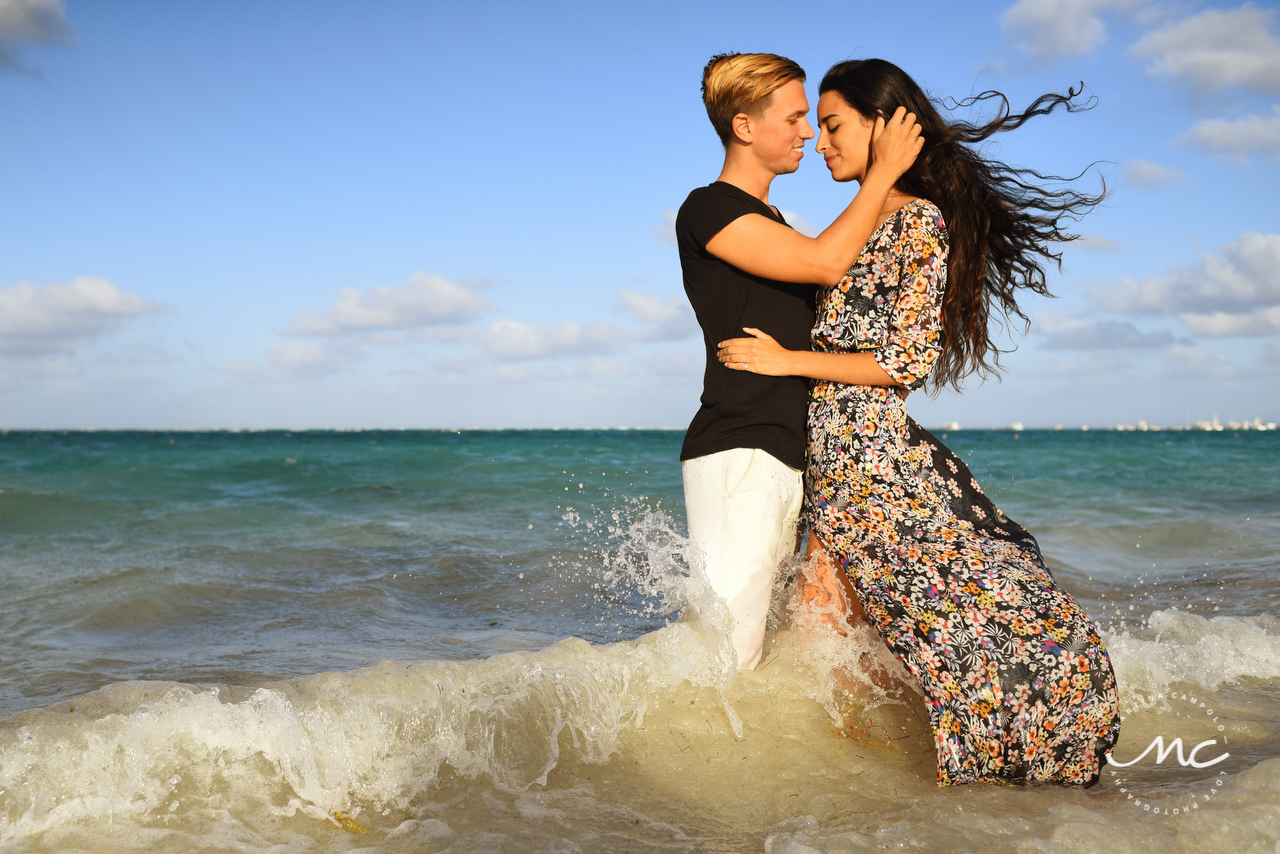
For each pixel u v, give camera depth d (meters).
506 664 2.39
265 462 15.62
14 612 3.97
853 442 2.45
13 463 16.89
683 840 1.75
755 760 2.15
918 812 1.83
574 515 7.03
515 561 5.33
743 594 2.56
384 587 4.61
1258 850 1.66
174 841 1.67
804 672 2.56
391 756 1.99
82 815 1.73
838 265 2.46
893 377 2.43
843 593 2.58
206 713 1.98
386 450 25.22
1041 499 10.05
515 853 1.66
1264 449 26.88
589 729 2.20
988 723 2.04
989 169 2.79
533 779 2.01
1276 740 2.37
